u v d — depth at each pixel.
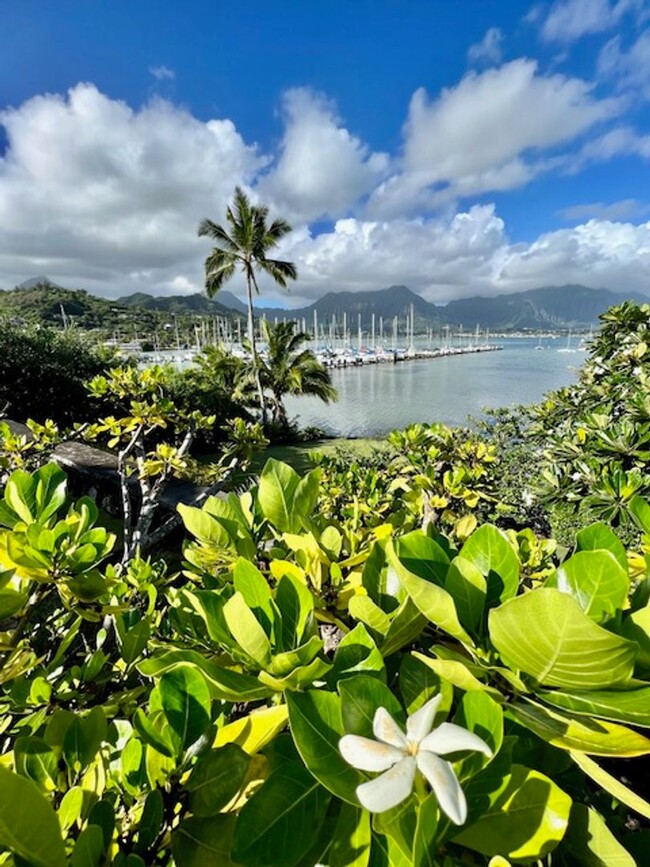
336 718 0.60
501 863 0.49
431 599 0.62
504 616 0.55
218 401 15.85
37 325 12.30
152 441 7.05
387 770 0.46
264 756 0.68
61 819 0.61
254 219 18.12
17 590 1.11
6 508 1.21
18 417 10.95
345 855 0.52
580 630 0.50
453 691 0.72
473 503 2.65
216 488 2.96
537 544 1.96
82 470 6.17
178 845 0.58
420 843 0.45
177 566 4.84
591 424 3.65
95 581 1.06
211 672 0.70
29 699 1.11
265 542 1.49
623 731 0.55
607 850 0.56
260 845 0.52
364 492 2.84
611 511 2.63
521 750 0.68
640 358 4.25
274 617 0.81
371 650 0.73
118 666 1.30
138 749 0.68
